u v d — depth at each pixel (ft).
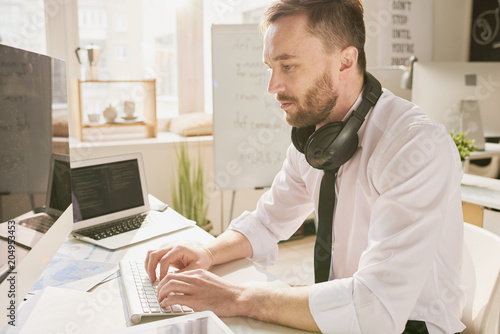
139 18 10.19
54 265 3.50
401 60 11.57
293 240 10.52
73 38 9.39
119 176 4.82
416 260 2.60
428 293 2.91
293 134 3.43
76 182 4.42
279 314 2.64
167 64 10.85
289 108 3.11
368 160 3.15
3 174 2.14
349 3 3.00
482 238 3.24
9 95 2.28
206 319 2.06
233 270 3.46
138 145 9.19
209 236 4.30
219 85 8.62
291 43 2.90
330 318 2.55
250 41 8.57
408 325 2.91
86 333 2.48
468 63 7.89
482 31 11.95
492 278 3.02
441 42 12.19
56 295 2.92
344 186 3.31
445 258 2.97
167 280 2.93
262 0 10.78
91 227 4.44
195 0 10.75
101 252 3.86
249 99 8.72
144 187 5.05
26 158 2.51
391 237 2.66
